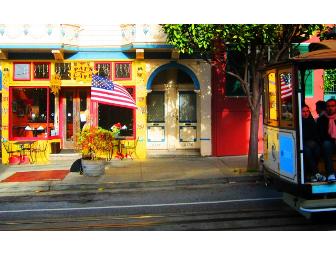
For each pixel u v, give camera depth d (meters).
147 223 7.55
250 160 12.38
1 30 14.77
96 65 15.69
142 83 15.66
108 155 15.60
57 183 11.38
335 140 7.52
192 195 10.06
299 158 6.91
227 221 7.53
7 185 11.34
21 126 15.77
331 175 6.95
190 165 13.98
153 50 15.32
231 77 15.76
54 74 15.55
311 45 8.55
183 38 11.27
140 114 15.75
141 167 13.79
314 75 15.02
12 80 15.55
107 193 10.66
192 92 16.64
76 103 16.47
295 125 6.98
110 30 15.57
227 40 11.39
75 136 16.45
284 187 7.46
